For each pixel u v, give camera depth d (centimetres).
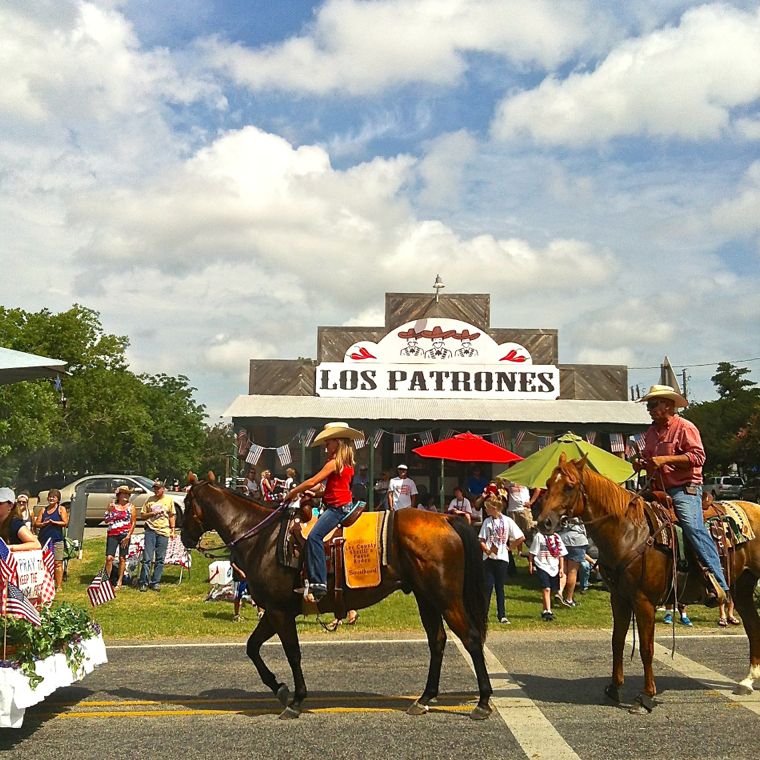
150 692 753
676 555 695
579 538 1309
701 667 855
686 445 712
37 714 677
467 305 2420
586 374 2436
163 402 6781
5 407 3152
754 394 6575
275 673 836
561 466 712
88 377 4806
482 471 2381
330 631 1087
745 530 743
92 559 1839
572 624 1160
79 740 604
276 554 691
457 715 668
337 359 2373
